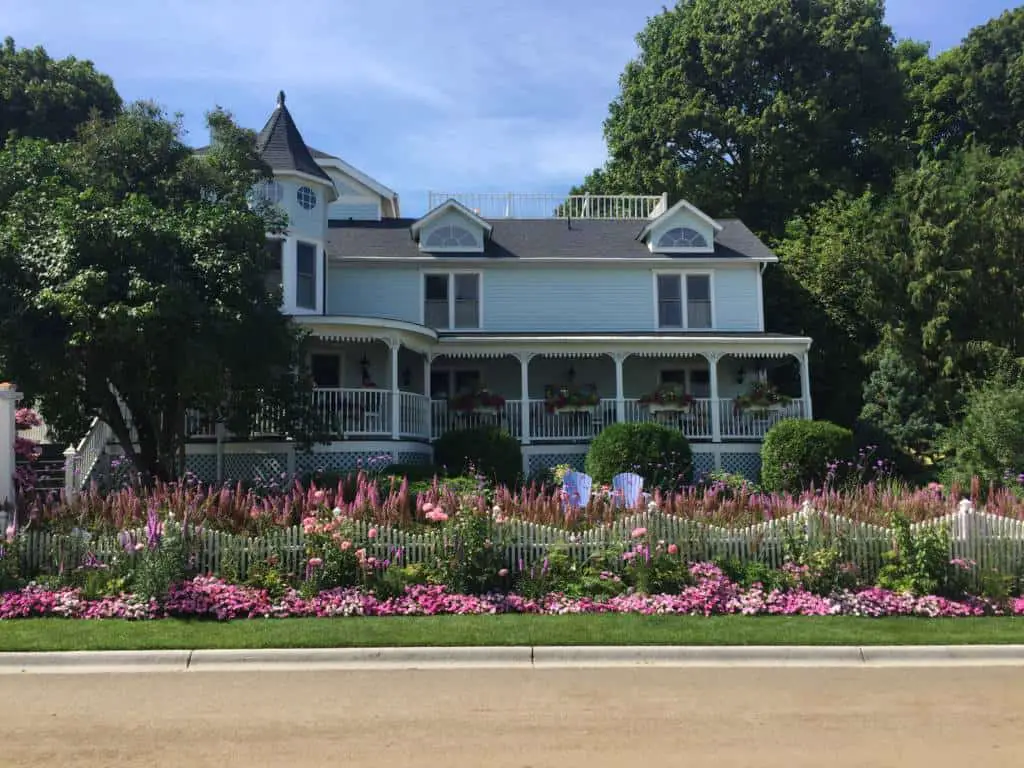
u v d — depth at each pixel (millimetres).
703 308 25641
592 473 20234
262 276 16703
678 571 11031
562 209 32156
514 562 11398
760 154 38906
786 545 11359
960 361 26156
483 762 5746
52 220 13906
